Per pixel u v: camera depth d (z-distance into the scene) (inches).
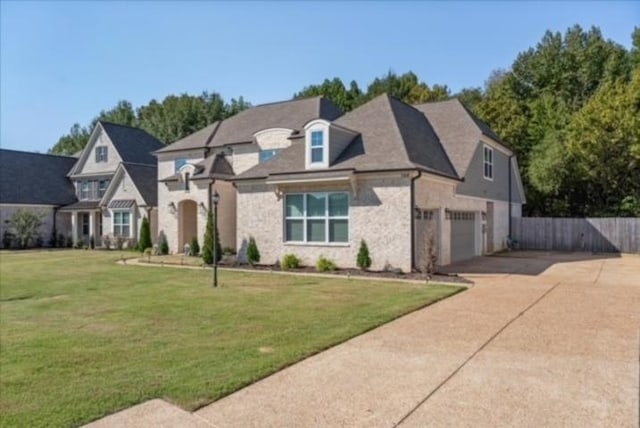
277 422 180.2
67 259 950.4
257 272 681.6
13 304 444.1
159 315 383.6
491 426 173.9
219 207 986.7
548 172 1268.5
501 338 296.8
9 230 1338.6
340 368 243.3
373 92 2055.9
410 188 623.8
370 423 178.5
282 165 748.6
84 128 2913.4
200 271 708.7
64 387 218.7
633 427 170.7
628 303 409.4
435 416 183.6
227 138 1076.5
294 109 1086.4
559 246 1071.6
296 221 721.6
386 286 527.5
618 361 247.3
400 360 255.4
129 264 832.3
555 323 335.3
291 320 356.5
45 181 1473.9
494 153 976.9
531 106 1540.4
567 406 190.5
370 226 652.7
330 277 611.5
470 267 703.1
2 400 203.8
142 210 1227.2
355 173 647.8
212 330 328.2
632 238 1003.3
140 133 1555.1
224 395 207.5
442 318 358.6
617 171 1201.4
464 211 818.2
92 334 321.4
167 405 196.7
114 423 179.8
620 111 1127.0
